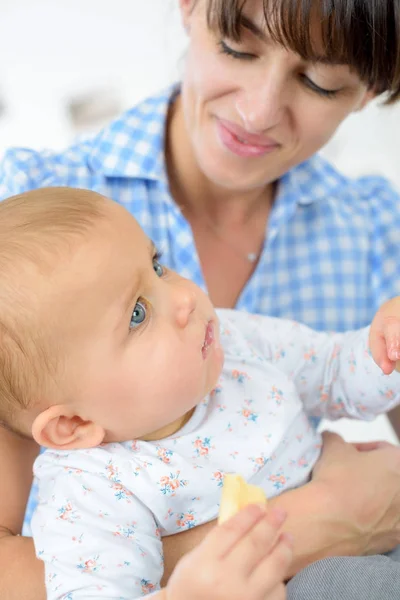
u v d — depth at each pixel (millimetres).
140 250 1019
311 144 1233
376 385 1184
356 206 1542
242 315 1288
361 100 1246
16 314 956
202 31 1141
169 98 1424
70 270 960
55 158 1396
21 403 997
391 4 1003
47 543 962
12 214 1016
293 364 1258
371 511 1091
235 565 759
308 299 1476
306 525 1041
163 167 1363
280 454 1123
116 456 1021
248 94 1124
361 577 932
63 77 2264
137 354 988
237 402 1129
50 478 1040
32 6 2211
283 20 998
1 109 2264
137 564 949
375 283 1518
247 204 1415
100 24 2238
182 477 1020
